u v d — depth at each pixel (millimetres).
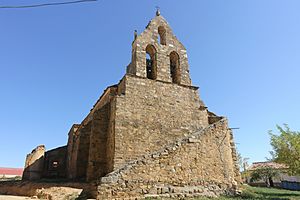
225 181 13625
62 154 25719
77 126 22891
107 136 15969
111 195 10055
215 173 13445
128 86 16297
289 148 23578
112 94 18328
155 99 16844
